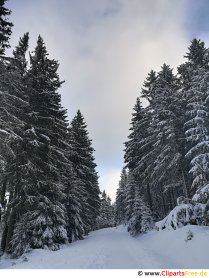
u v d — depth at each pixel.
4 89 20.19
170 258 15.95
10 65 20.14
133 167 41.44
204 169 20.03
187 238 16.59
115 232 49.22
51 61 26.33
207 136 21.06
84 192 35.50
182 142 28.62
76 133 41.03
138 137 39.88
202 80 22.91
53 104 25.52
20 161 21.62
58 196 23.77
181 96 30.52
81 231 30.92
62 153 24.77
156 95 31.00
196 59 28.25
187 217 21.11
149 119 37.59
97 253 16.61
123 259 14.67
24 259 16.56
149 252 18.14
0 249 21.67
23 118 23.27
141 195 36.62
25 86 23.64
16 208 21.25
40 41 26.06
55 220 22.45
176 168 28.17
